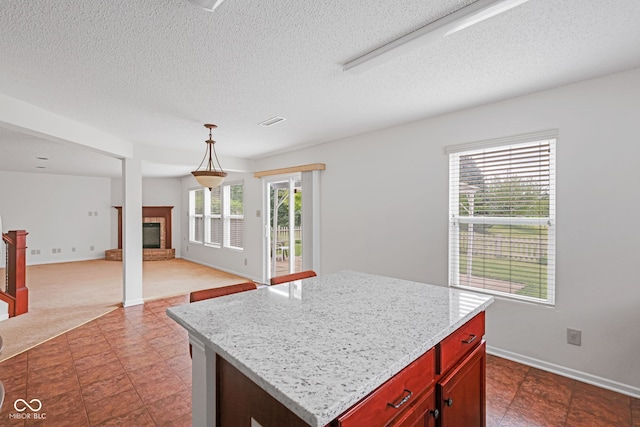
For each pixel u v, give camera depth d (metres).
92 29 1.65
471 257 3.02
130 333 3.37
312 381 0.88
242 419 1.13
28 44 1.79
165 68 2.12
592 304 2.35
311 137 4.09
